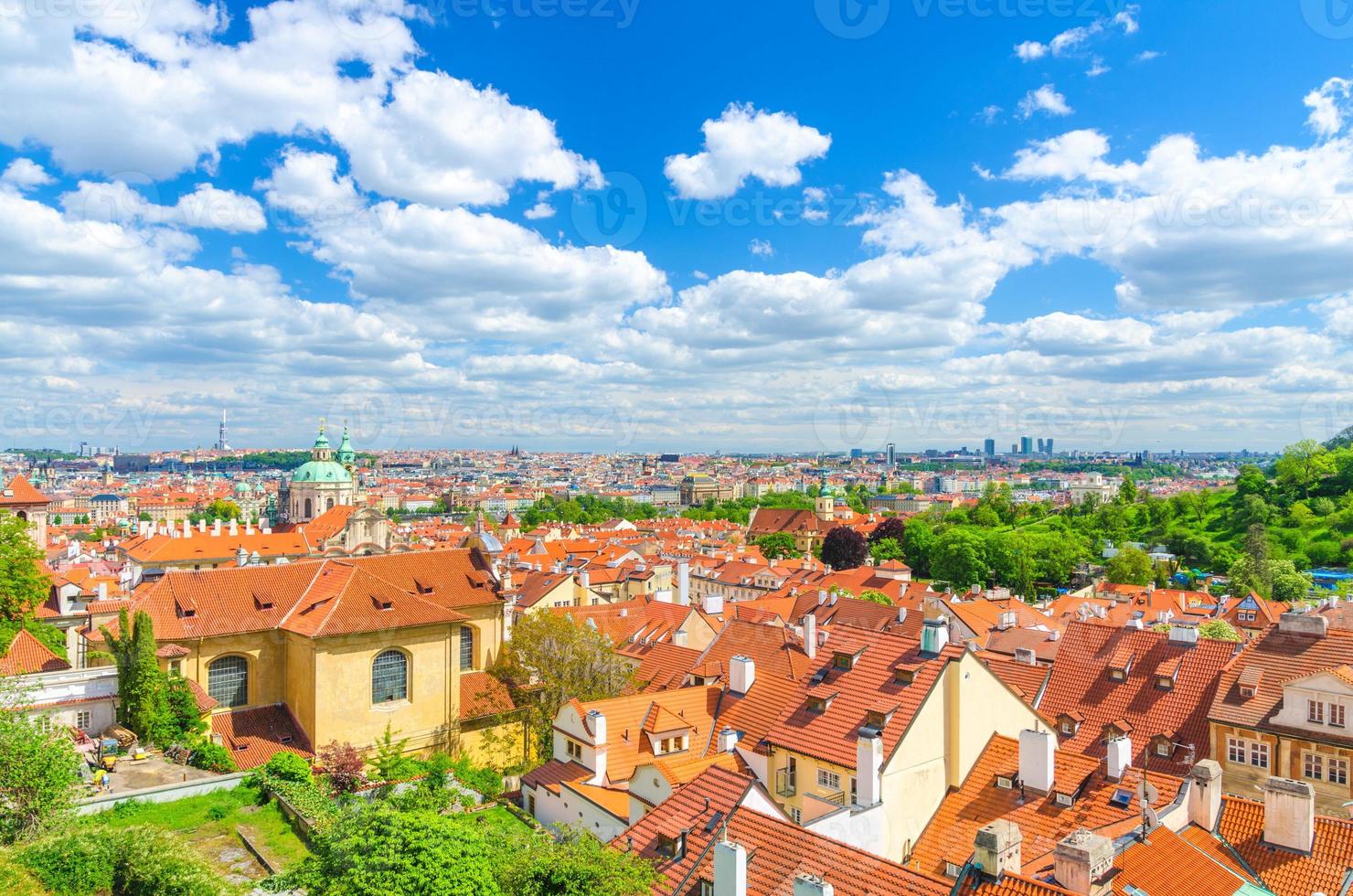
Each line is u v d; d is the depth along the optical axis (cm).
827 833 4028
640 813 4953
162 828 4925
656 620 10131
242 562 12019
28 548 9206
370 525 19312
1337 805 5053
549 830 5553
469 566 9219
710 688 6256
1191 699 6006
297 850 5200
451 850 3781
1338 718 5097
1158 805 3991
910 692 4900
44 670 7269
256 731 7244
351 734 7331
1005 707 5197
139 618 6688
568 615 8125
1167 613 12319
